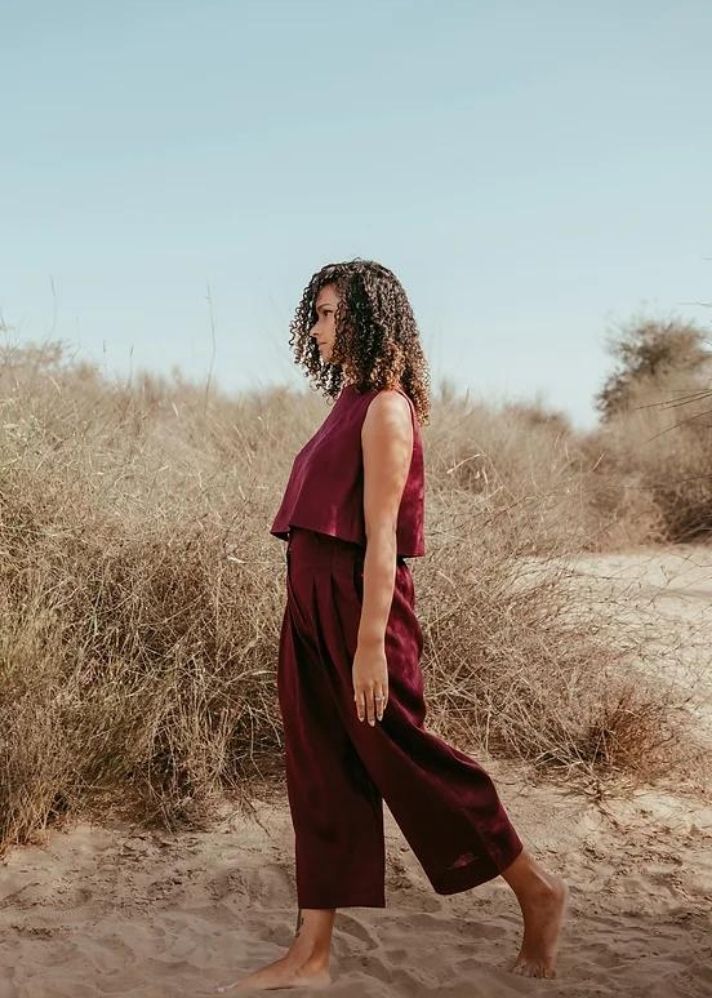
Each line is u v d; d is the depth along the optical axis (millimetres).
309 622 2809
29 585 4453
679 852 3711
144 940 3098
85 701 4035
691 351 16078
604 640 4980
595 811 3996
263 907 3377
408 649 2818
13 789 3699
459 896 3416
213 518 4891
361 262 2898
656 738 4434
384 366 2799
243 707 4344
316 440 2861
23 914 3260
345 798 2816
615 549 8383
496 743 4547
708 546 8617
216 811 3951
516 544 5188
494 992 2797
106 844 3709
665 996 2779
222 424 7488
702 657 5293
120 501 5082
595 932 3170
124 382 7562
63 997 2781
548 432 10977
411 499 2811
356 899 2793
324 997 2748
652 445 10984
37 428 5344
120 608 4613
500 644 4652
